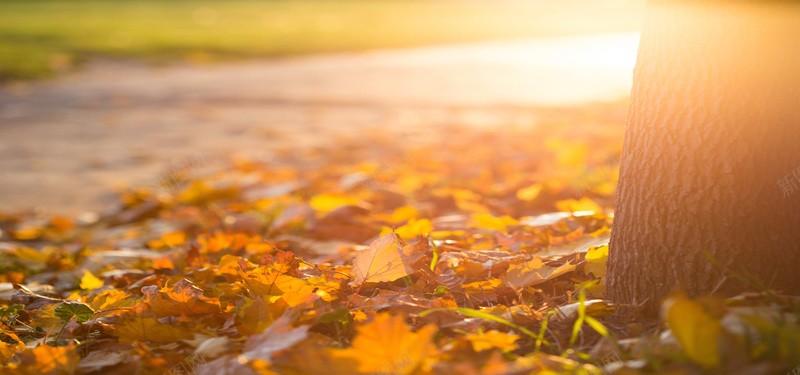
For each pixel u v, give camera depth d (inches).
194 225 186.4
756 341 59.4
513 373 57.3
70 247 177.8
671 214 79.7
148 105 520.7
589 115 418.0
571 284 97.3
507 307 87.4
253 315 77.9
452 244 123.3
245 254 127.5
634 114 84.2
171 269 120.0
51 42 970.7
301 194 226.7
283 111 487.2
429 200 202.5
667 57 78.8
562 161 249.8
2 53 809.5
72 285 130.3
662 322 77.7
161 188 261.0
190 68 821.2
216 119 453.4
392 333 61.1
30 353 71.9
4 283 119.6
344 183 229.6
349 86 626.2
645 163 82.0
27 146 363.6
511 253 110.0
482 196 204.4
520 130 360.8
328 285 90.2
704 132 76.7
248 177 266.1
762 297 71.8
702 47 75.8
